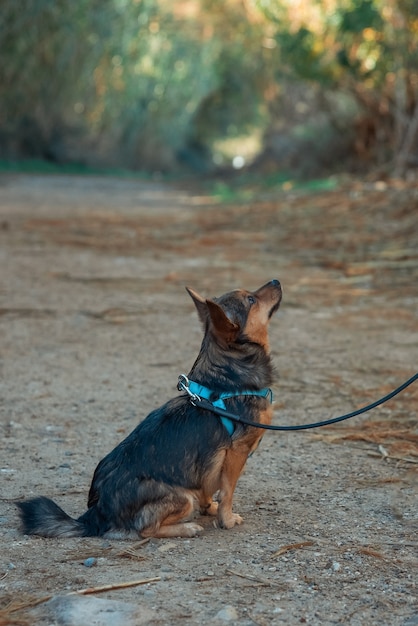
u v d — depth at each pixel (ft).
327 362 30.50
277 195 91.50
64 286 43.70
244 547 16.17
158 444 16.51
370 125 104.22
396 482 19.85
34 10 144.15
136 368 29.76
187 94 215.72
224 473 16.97
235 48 193.06
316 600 13.91
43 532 16.55
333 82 96.27
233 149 270.05
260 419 17.13
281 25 95.96
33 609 13.46
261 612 13.43
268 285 17.99
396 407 25.53
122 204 95.20
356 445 22.49
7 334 34.09
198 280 45.55
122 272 47.88
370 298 41.34
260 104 215.31
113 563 15.31
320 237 58.03
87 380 28.27
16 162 170.30
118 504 16.43
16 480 19.85
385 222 60.13
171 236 62.64
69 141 184.75
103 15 163.12
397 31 82.48
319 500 18.80
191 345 32.94
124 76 182.39
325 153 115.24
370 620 13.23
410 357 31.04
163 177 188.85
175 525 16.78
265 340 17.76
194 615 13.25
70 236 61.87
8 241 58.95
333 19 85.35
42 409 25.26
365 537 16.70
